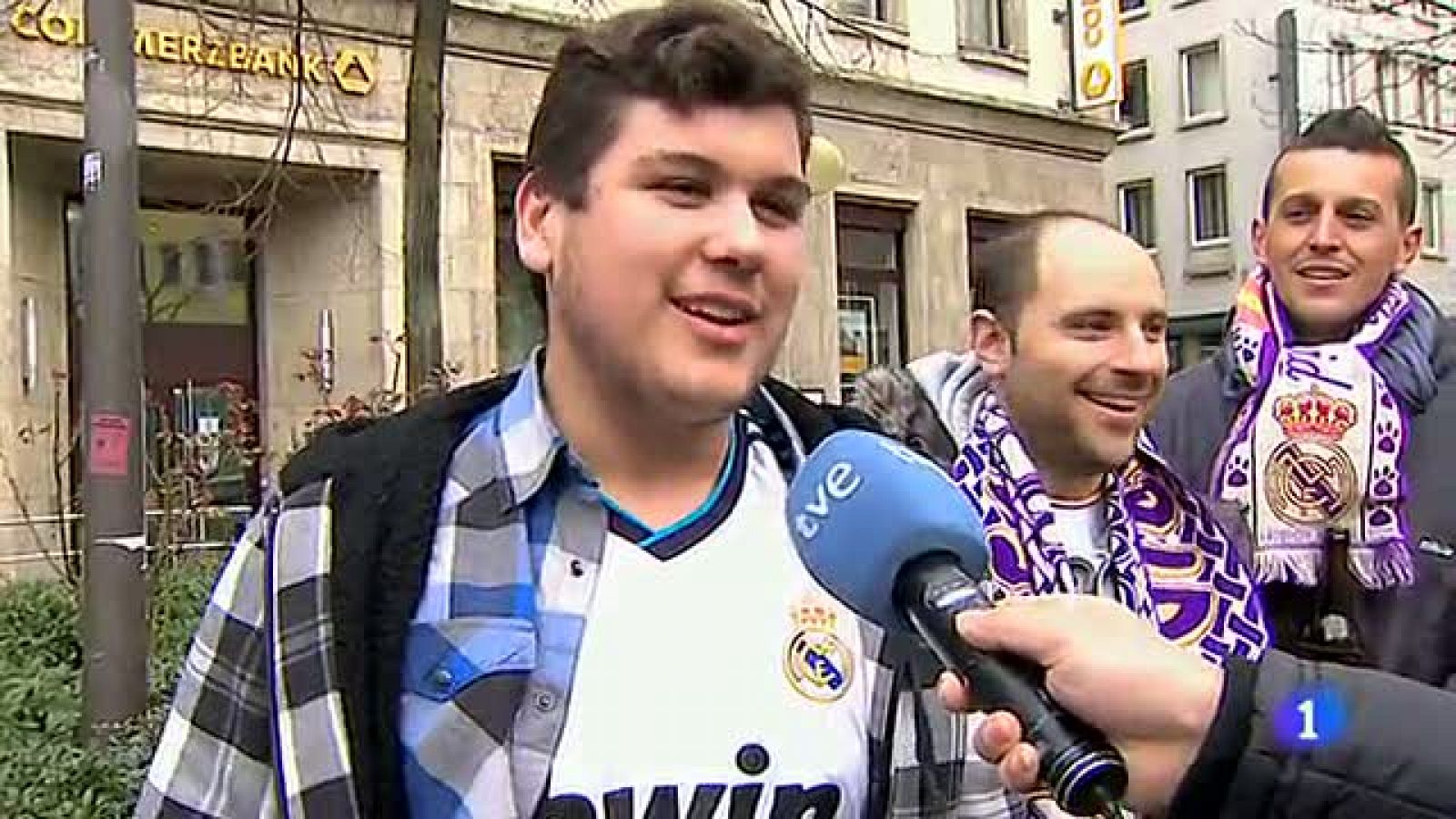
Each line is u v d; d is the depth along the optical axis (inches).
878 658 62.4
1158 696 44.5
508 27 453.1
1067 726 45.1
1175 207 1092.5
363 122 435.5
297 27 297.9
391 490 60.1
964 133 595.2
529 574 60.1
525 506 61.6
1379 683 45.1
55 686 223.0
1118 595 93.0
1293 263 116.0
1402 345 114.3
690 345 59.0
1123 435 94.3
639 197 58.7
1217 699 44.2
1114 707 44.9
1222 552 97.3
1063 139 631.8
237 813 60.2
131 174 206.4
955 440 96.7
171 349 454.6
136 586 205.8
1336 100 909.2
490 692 57.8
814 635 61.9
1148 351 93.8
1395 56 677.3
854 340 568.4
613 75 59.4
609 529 61.9
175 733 61.6
